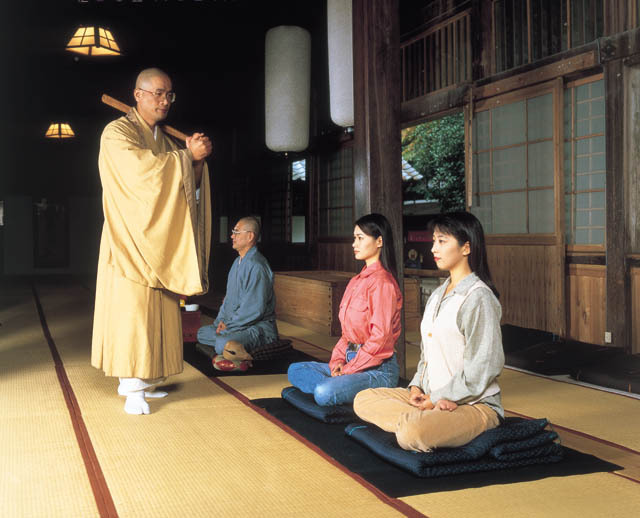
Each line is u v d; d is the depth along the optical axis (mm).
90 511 1913
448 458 2209
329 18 5273
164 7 7613
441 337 2340
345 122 5285
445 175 9742
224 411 3113
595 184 4711
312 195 8508
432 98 6184
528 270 5199
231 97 10031
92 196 16172
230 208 11594
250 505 1962
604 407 3244
